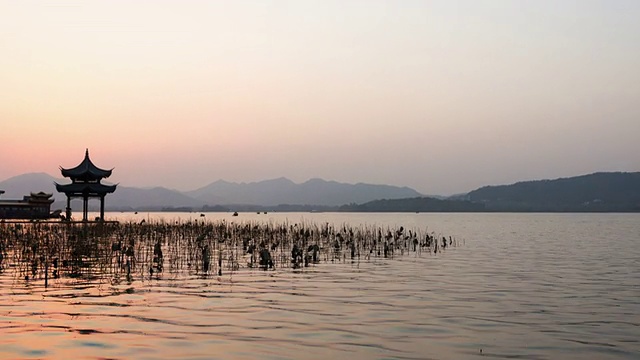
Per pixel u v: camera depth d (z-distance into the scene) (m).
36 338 22.56
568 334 24.22
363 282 39.22
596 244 82.94
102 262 49.50
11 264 47.53
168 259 52.22
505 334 24.08
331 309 29.05
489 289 36.44
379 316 27.44
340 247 69.69
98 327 24.55
